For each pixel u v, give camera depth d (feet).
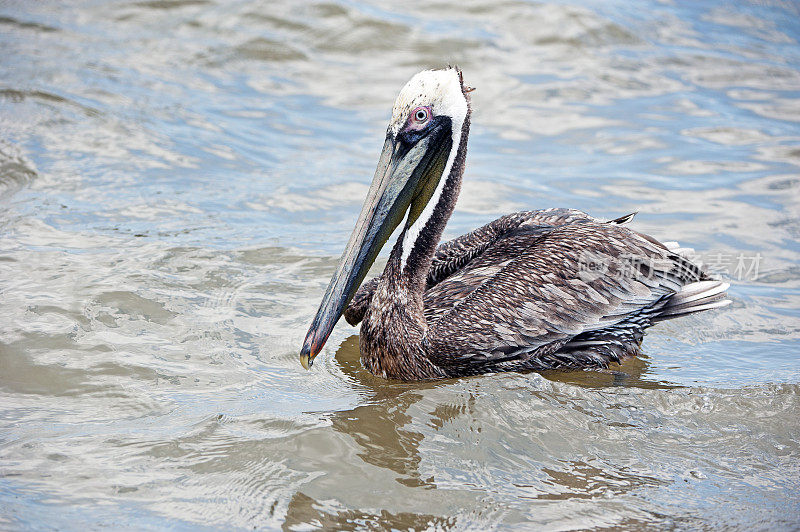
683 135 58.75
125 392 30.76
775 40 75.10
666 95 64.80
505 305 33.65
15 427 28.25
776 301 40.52
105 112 56.80
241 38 69.97
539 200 49.98
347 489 25.66
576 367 35.06
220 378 32.30
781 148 56.75
